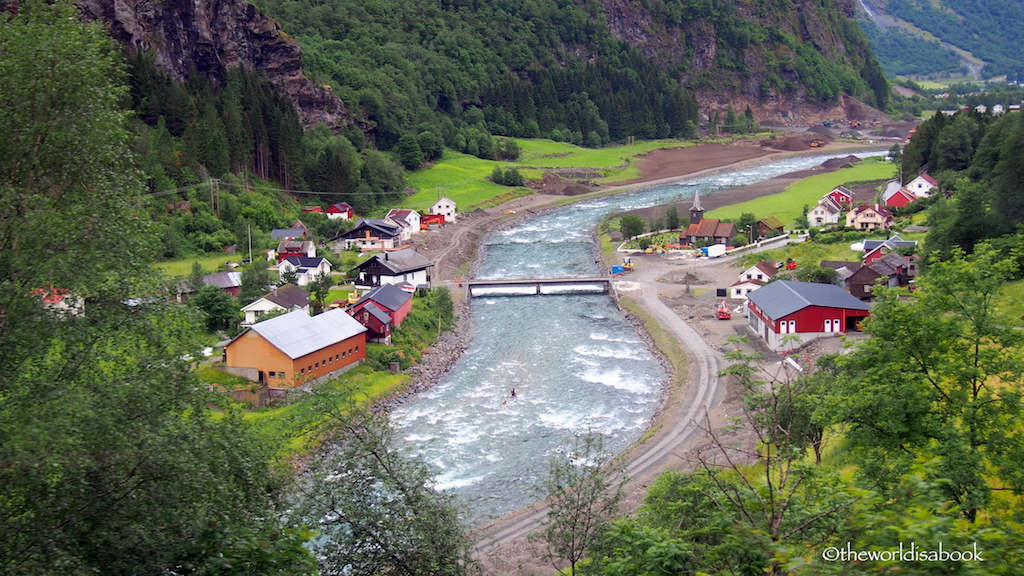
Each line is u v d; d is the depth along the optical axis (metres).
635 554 19.06
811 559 16.09
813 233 113.75
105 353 20.31
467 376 69.56
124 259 21.14
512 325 85.69
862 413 25.66
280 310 71.75
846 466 34.78
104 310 20.66
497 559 37.81
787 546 15.40
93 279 20.11
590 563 23.73
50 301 20.23
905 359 26.61
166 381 20.31
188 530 17.47
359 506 21.09
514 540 39.91
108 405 18.41
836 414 26.06
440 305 83.50
